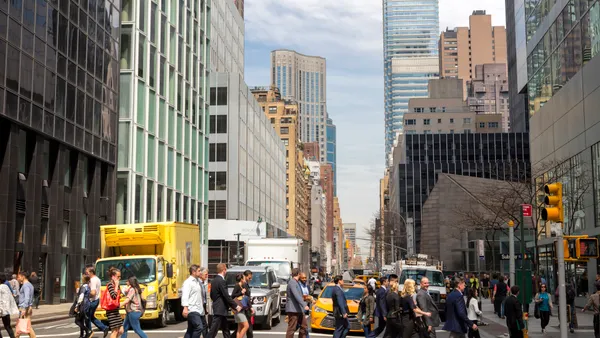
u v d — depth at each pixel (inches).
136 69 1967.3
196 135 2564.0
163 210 2150.6
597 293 756.6
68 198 1619.1
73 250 1612.9
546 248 1924.2
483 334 968.3
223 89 3277.6
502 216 1913.1
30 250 1385.3
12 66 1302.9
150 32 2068.2
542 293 956.6
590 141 1536.7
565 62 1738.4
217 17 3553.2
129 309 659.4
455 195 3302.2
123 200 1905.8
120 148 1929.1
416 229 5836.6
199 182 2613.2
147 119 2027.6
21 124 1337.4
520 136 5925.2
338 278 725.9
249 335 685.3
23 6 1352.1
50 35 1475.1
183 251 1067.3
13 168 1314.0
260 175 3907.5
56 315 1208.2
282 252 1427.2
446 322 605.3
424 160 6028.5
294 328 691.4
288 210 6146.7
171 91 2263.8
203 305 637.3
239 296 672.4
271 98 6697.8
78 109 1625.2
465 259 3169.3
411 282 604.1
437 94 7322.8
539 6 2007.9
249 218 3526.1
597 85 1487.5
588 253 569.9
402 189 5979.3
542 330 957.2
